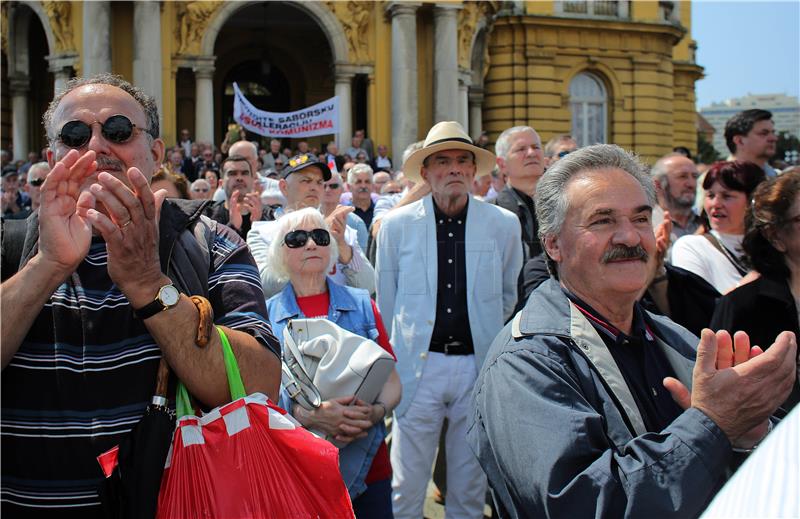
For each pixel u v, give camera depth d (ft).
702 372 7.02
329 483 7.10
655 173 20.67
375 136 71.05
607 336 8.05
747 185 14.97
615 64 92.32
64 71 67.36
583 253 7.97
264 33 87.56
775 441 3.44
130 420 7.07
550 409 7.18
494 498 8.11
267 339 7.58
